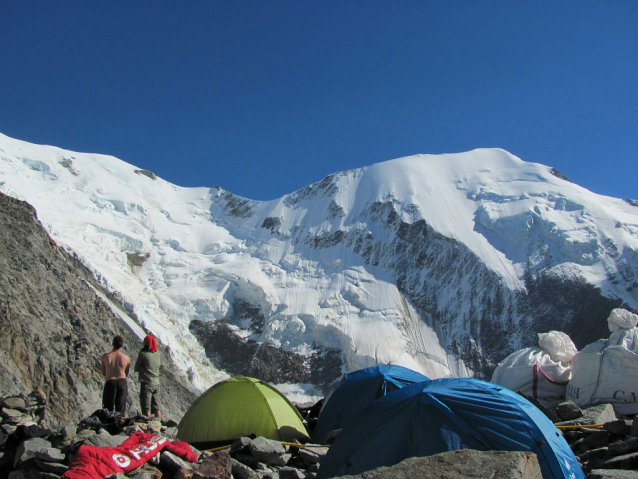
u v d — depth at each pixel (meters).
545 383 14.92
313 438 12.16
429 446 8.29
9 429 9.55
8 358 24.20
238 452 9.94
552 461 8.14
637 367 13.23
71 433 9.11
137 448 8.28
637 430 9.63
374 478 6.75
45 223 63.00
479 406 8.55
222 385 12.27
